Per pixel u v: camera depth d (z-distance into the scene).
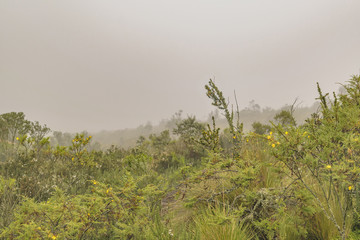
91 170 5.39
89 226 2.27
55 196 2.56
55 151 5.40
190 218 2.99
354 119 1.96
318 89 2.40
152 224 2.69
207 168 3.22
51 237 1.91
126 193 2.59
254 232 2.51
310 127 2.19
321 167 2.09
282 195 2.34
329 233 2.21
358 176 1.81
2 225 2.52
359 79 2.66
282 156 2.05
